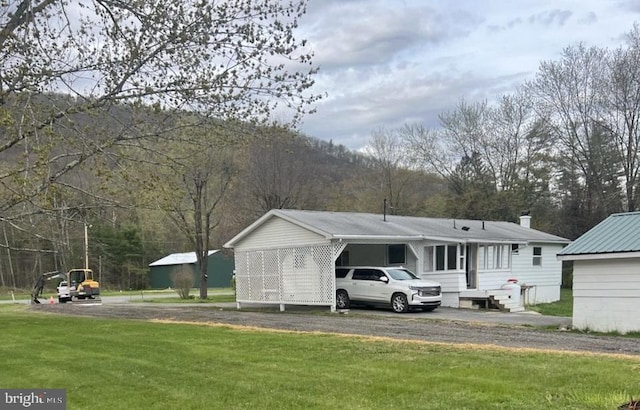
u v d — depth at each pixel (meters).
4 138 12.41
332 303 20.67
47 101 12.47
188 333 13.23
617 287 13.94
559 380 7.23
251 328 14.68
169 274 59.84
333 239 20.59
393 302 20.39
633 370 7.91
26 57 12.21
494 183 44.97
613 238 14.61
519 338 12.46
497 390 6.76
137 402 6.63
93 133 12.64
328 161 50.41
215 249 55.25
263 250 23.48
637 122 35.84
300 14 13.77
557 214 41.00
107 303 32.06
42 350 10.83
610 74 37.09
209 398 6.72
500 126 45.09
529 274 27.73
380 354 9.73
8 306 30.22
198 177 30.89
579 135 38.78
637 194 35.28
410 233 23.16
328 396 6.67
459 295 23.02
